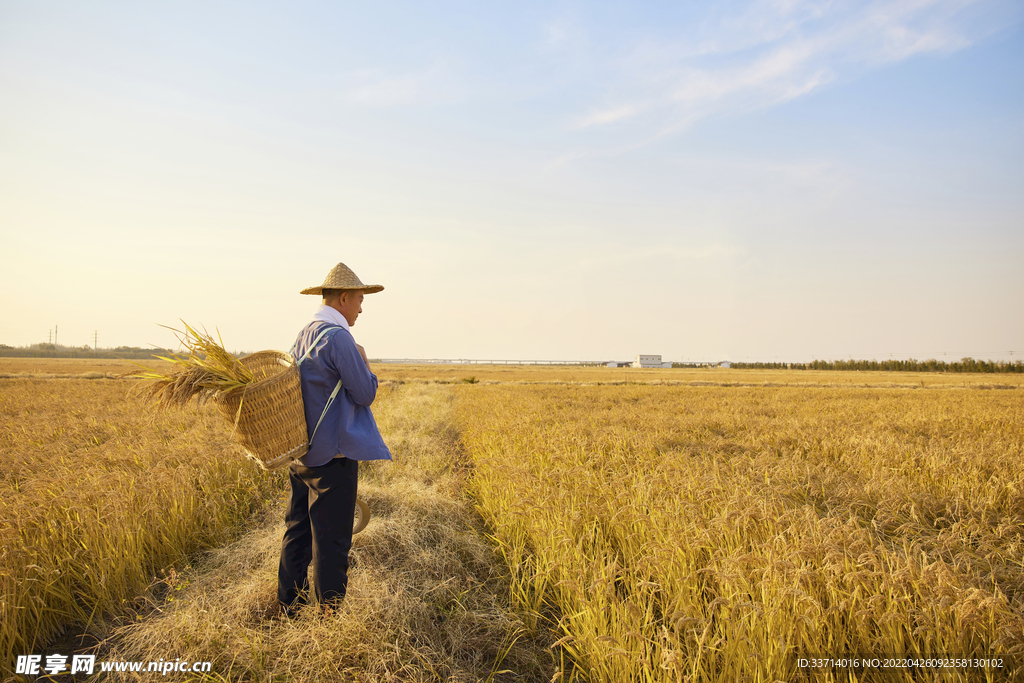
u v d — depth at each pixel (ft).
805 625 9.06
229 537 16.11
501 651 10.37
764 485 20.49
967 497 20.38
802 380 190.60
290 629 10.05
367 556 14.11
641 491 16.84
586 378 198.70
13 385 89.86
